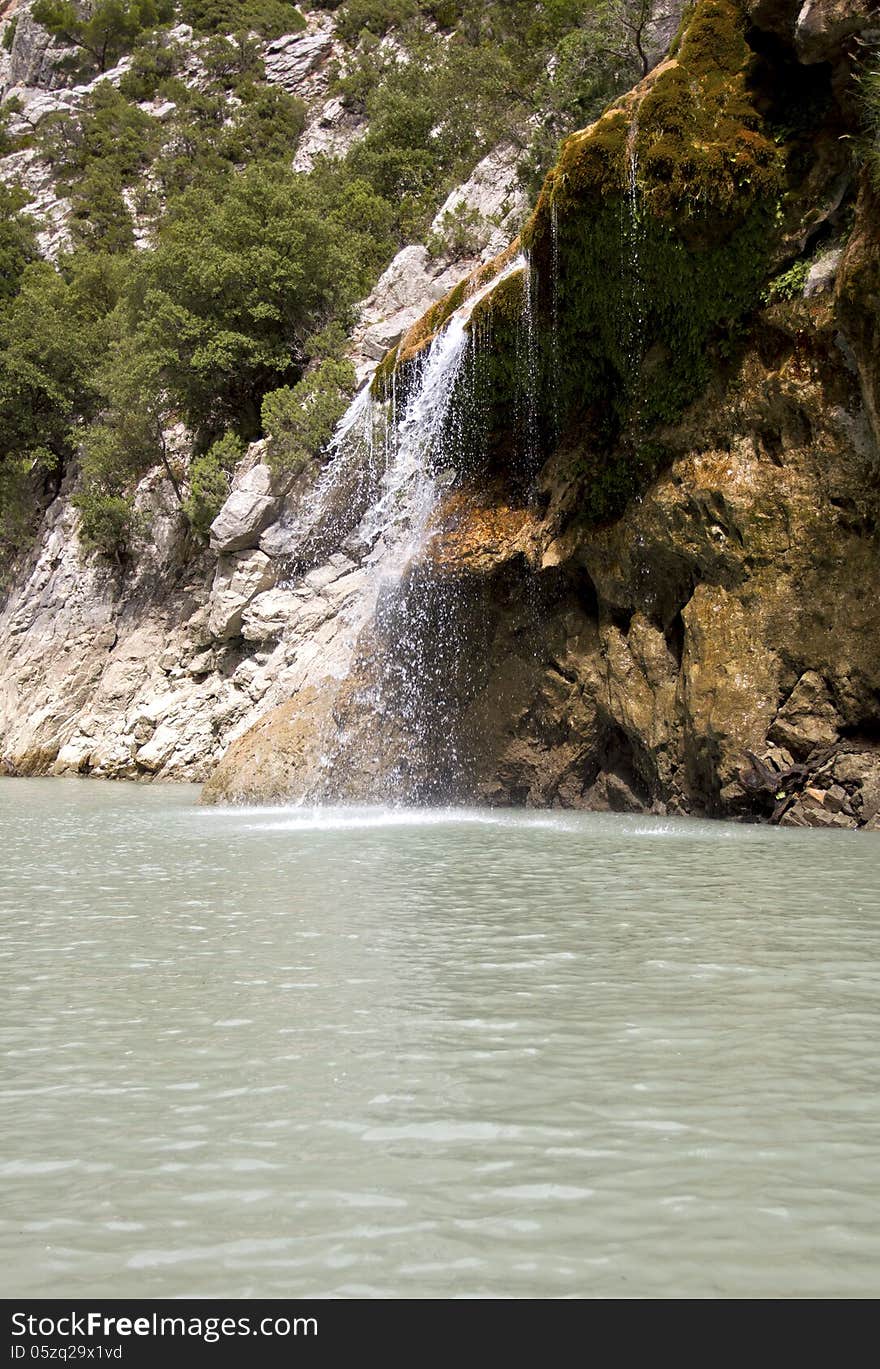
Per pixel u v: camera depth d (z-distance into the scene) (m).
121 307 46.47
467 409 21.08
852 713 15.52
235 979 5.84
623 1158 3.40
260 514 32.34
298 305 38.81
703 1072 4.21
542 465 20.67
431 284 39.56
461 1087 4.06
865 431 15.23
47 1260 2.81
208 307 39.09
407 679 21.28
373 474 26.05
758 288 16.19
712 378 16.80
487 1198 3.13
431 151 53.25
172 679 34.91
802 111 16.12
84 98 96.62
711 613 16.58
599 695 18.98
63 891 9.28
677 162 16.08
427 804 20.92
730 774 16.05
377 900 8.51
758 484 16.20
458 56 56.88
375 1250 2.84
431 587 21.05
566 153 17.19
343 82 76.62
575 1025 4.86
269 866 10.84
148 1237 2.92
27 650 41.28
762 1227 2.95
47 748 37.12
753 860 11.00
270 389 39.56
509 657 20.53
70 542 43.34
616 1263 2.76
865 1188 3.18
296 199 39.88
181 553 38.84
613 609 18.77
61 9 107.38
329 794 21.08
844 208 15.51
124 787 28.86
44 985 5.75
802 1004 5.21
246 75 88.44
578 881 9.50
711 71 16.59
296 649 30.36
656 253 16.78
